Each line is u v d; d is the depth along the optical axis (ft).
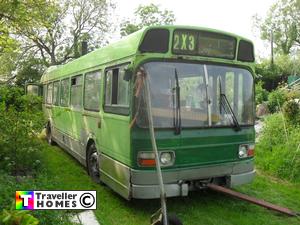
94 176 24.90
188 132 18.38
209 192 22.90
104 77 22.29
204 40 19.02
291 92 48.34
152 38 17.84
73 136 30.25
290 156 28.37
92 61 25.13
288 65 142.00
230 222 18.70
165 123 17.88
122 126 19.04
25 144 25.45
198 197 22.22
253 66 20.88
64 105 34.04
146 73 17.21
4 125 25.18
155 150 15.11
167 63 18.19
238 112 20.15
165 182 17.89
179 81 18.30
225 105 19.56
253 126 20.80
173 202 21.36
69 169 28.78
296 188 25.03
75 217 17.54
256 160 30.71
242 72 20.35
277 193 23.71
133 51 18.01
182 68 18.47
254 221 18.88
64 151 36.68
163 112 17.87
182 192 18.26
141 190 17.60
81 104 27.61
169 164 17.93
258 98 76.54
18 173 24.32
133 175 17.80
